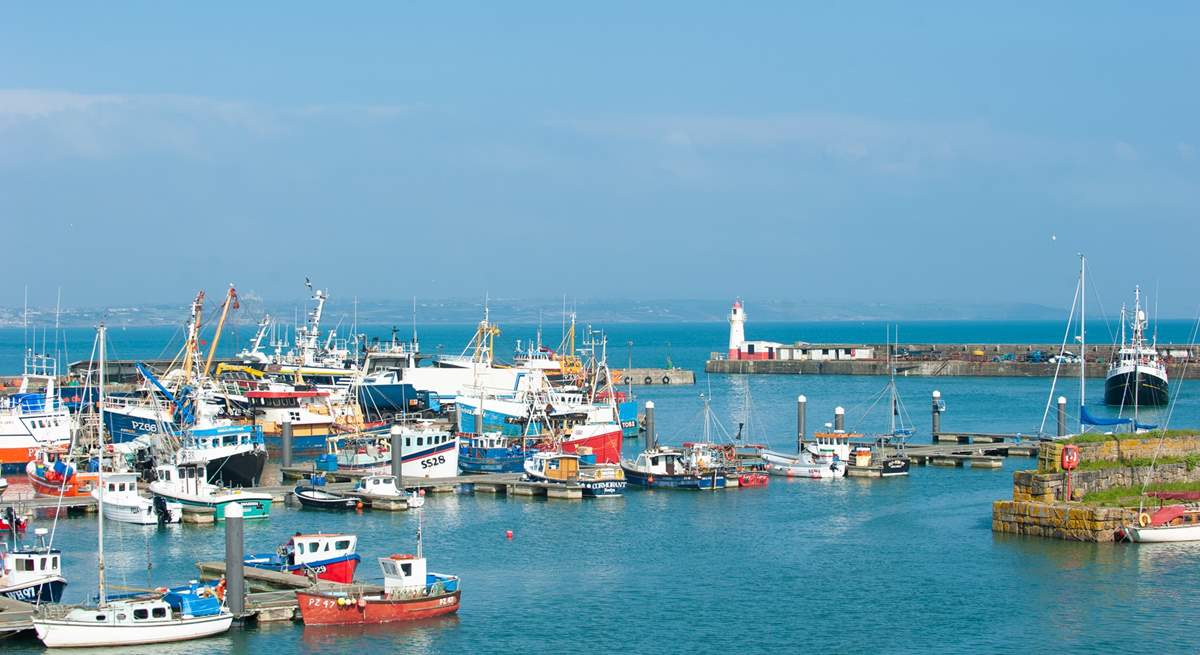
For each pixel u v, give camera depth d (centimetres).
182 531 10300
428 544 9900
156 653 7062
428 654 7144
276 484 13000
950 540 9838
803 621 7788
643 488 12700
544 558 9444
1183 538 9331
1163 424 18338
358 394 17650
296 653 7106
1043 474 9825
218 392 16600
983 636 7438
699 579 8806
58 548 9612
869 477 13450
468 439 14188
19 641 7181
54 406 14638
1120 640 7300
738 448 15762
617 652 7212
